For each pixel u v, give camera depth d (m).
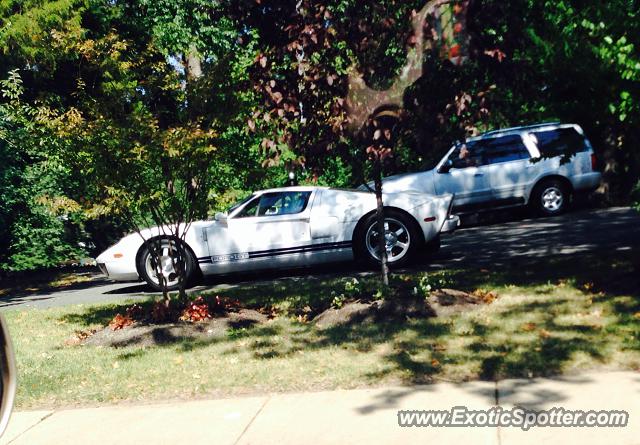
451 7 6.97
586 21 6.93
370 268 11.55
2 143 15.85
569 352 5.27
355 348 6.10
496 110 7.55
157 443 4.44
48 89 15.16
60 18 13.84
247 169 8.48
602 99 7.53
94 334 7.71
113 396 5.52
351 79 7.20
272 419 4.64
